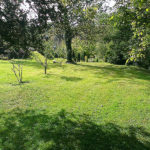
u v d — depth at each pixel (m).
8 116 5.05
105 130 4.34
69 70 14.82
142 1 3.63
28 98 6.76
